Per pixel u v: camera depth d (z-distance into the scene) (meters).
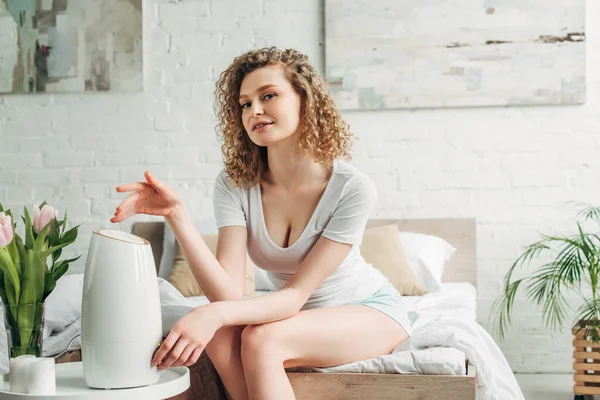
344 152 2.09
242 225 2.08
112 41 4.21
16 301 1.70
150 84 4.25
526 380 3.88
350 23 4.11
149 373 1.62
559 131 4.06
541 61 4.02
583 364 3.40
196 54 4.23
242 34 4.21
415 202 4.12
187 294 3.65
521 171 4.07
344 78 4.12
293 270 2.08
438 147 4.12
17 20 4.23
